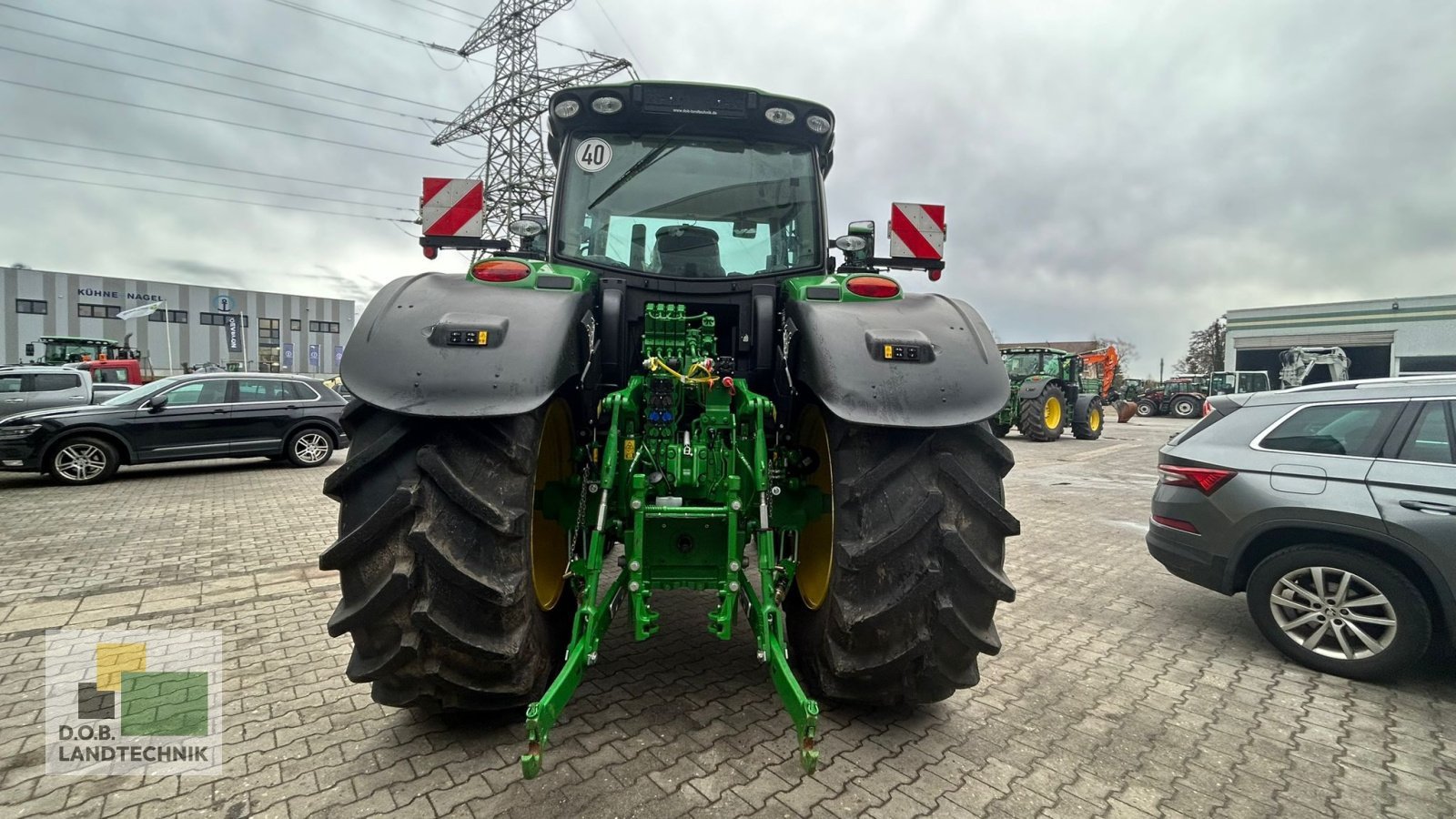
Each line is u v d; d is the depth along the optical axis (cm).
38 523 683
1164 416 3319
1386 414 369
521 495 229
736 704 293
